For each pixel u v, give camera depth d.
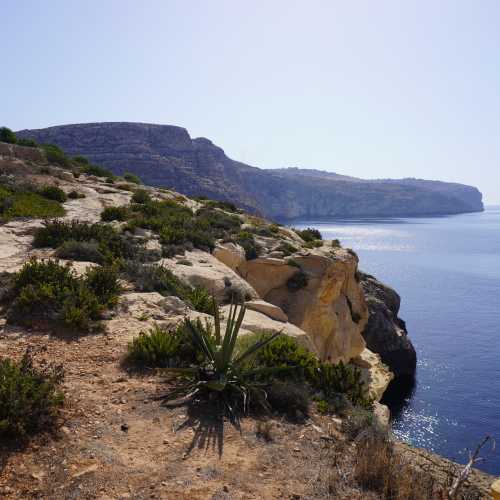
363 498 5.19
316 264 27.97
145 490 4.93
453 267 119.38
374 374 35.25
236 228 31.19
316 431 6.88
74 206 27.25
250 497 5.00
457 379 43.28
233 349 8.27
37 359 8.15
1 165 33.19
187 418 6.69
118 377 7.84
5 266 13.53
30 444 5.48
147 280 13.99
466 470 5.41
